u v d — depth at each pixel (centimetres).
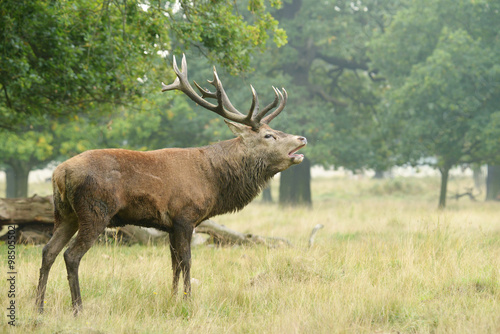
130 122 8144
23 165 9331
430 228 3509
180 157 2103
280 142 2230
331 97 9488
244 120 2227
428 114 7775
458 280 2181
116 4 3603
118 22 3981
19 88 3700
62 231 1950
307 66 9381
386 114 8406
